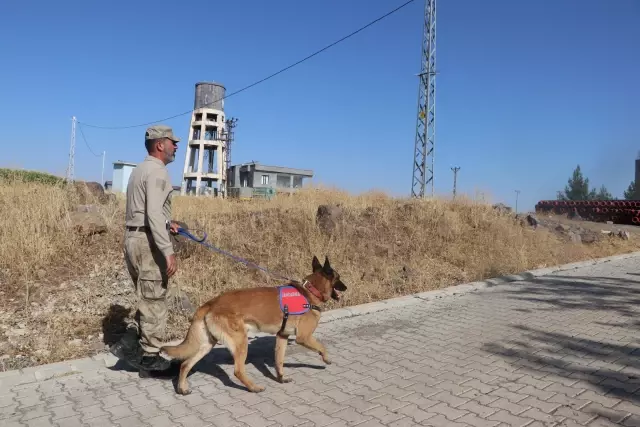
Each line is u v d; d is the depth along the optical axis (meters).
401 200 13.20
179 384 4.28
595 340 5.79
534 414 3.81
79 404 4.04
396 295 8.30
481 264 10.39
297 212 10.38
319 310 4.87
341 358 5.26
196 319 4.34
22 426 3.63
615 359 5.10
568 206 29.91
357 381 4.59
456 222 12.06
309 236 9.49
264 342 5.89
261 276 7.82
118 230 8.30
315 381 4.60
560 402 4.03
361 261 9.31
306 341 4.74
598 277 10.25
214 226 8.90
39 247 6.98
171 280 7.00
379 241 10.32
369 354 5.38
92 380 4.55
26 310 5.91
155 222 4.27
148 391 4.34
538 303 7.80
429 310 7.38
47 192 8.47
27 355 5.02
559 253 12.74
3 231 7.12
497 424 3.65
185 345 4.25
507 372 4.77
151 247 4.46
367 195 13.50
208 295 6.93
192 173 37.34
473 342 5.77
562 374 4.69
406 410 3.92
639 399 4.07
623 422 3.65
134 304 6.32
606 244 15.13
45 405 4.01
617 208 27.33
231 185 43.91
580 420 3.70
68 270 6.97
